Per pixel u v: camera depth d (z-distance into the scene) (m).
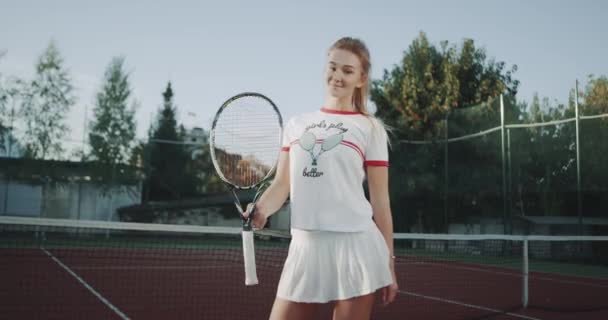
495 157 18.48
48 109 25.03
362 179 2.05
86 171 26.62
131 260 14.02
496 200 18.38
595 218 15.88
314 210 1.99
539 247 17.03
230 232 5.97
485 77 27.50
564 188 16.52
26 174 24.98
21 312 6.31
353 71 2.08
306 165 2.04
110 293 8.08
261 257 15.48
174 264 13.25
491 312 7.39
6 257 13.22
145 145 27.75
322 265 2.00
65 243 20.14
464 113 19.84
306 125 2.12
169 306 7.04
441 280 11.24
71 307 6.77
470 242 18.98
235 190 2.54
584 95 16.27
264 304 7.35
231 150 2.55
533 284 11.11
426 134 24.59
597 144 15.84
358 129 2.05
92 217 27.16
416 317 6.82
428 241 20.59
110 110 26.39
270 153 2.53
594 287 10.88
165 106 43.03
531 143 17.42
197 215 29.81
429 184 20.86
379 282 1.98
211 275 10.94
